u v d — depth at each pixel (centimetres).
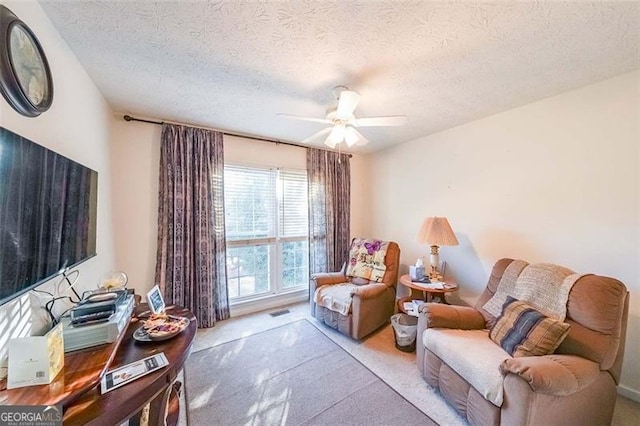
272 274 353
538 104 231
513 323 169
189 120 278
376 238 413
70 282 145
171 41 150
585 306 154
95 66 174
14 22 96
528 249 239
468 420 155
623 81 187
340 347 252
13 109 98
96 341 108
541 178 230
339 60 169
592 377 137
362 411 172
